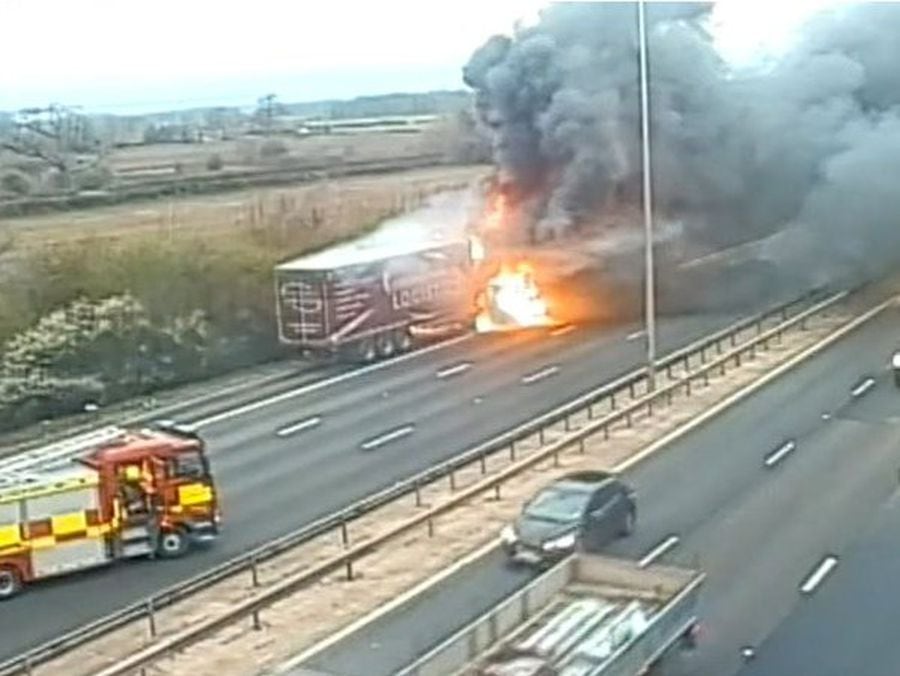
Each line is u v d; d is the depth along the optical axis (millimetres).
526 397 44938
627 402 42469
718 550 28922
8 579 28219
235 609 25250
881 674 22375
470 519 31359
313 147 89000
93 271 51531
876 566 27625
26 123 73688
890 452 36312
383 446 39500
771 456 36281
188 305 52938
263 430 42812
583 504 29000
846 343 51656
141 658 23188
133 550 29969
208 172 75625
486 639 19859
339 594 26797
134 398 49250
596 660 19000
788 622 24797
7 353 46750
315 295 52844
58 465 30844
